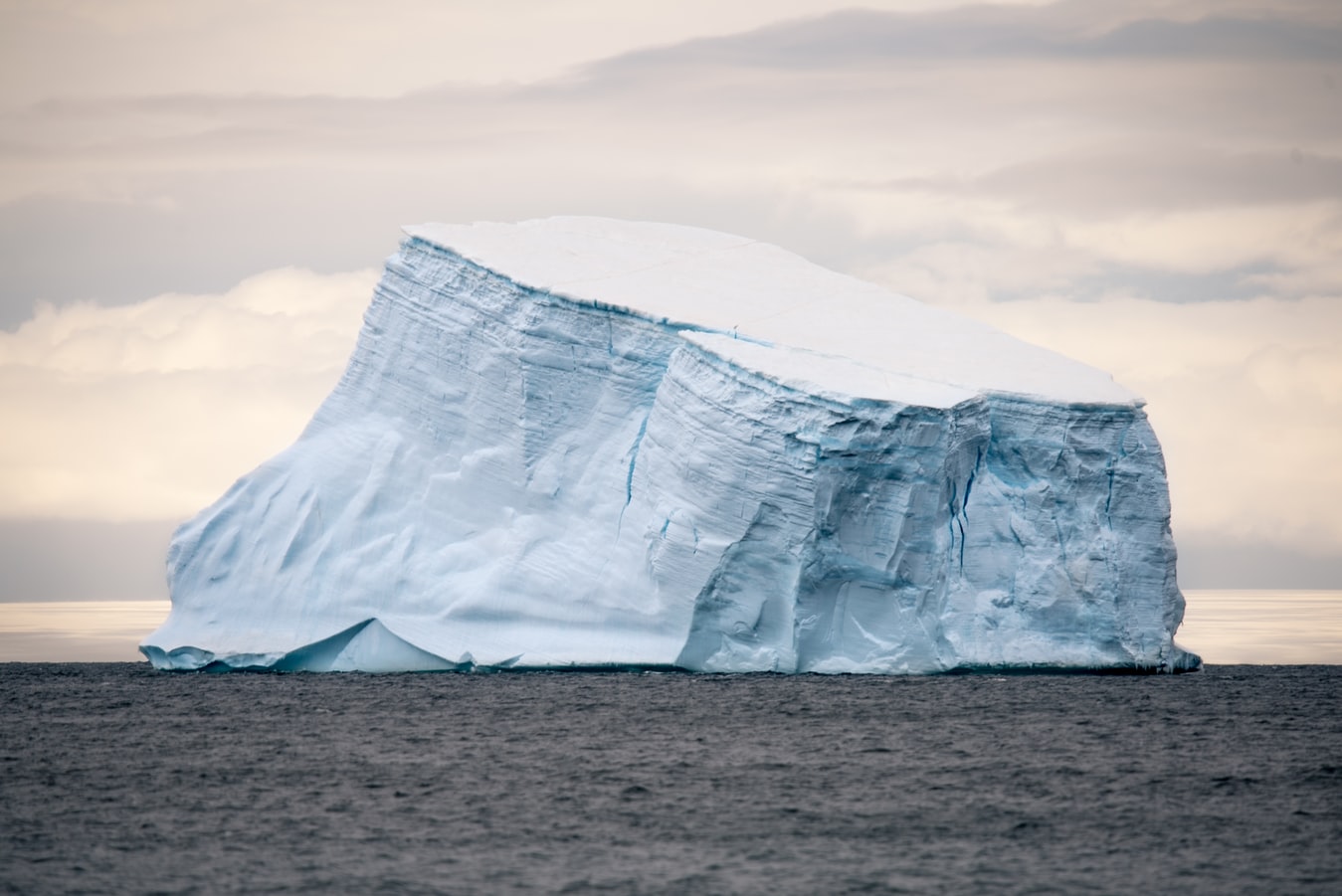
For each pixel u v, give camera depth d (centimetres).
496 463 12150
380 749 9262
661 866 6956
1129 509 11450
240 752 9250
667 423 11500
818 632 11281
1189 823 7575
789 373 11081
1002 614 11275
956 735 9506
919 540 11012
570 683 11444
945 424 10881
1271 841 7288
